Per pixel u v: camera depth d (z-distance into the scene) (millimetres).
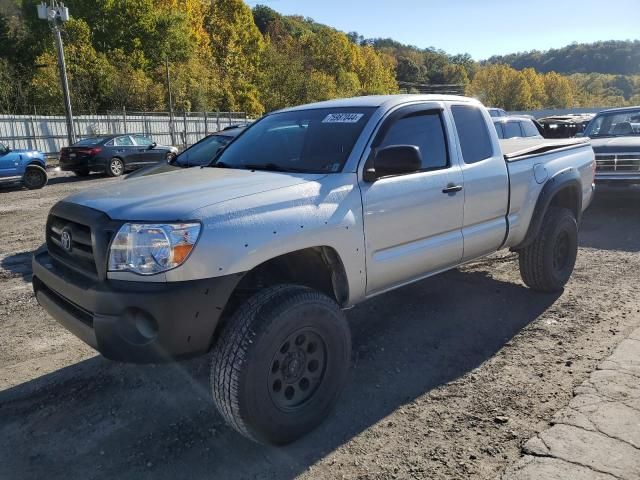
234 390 2680
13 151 15000
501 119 10766
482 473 2639
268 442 2881
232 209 2764
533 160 4824
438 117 4043
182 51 59031
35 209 11781
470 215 4090
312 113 4066
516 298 5129
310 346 3020
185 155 7973
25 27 52906
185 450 2945
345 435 3039
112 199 3000
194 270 2602
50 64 40781
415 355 4012
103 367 3955
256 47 82812
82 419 3277
